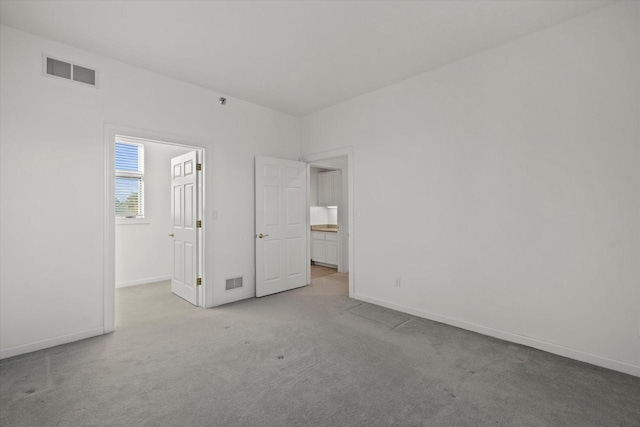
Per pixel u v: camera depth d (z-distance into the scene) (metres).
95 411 1.83
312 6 2.28
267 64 3.17
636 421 1.74
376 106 3.83
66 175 2.76
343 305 3.86
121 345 2.71
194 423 1.73
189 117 3.60
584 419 1.76
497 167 2.84
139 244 5.00
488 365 2.36
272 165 4.41
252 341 2.80
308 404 1.90
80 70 2.85
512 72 2.74
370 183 3.91
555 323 2.54
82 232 2.84
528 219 2.67
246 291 4.18
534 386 2.08
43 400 1.92
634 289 2.21
